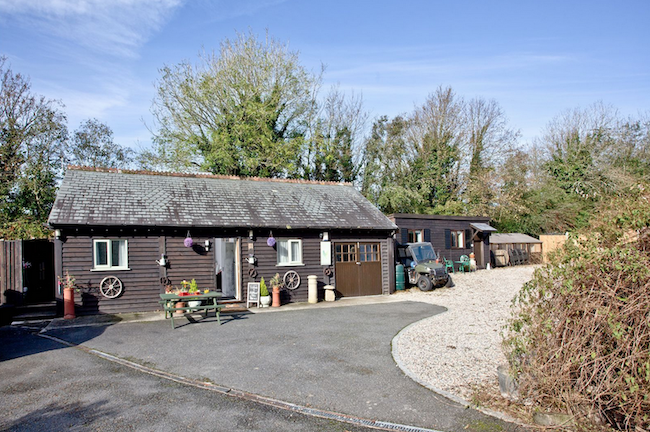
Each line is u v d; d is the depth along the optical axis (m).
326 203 19.22
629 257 4.82
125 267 13.78
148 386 6.84
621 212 5.23
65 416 5.70
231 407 6.01
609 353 5.02
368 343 9.59
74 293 13.06
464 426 5.39
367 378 7.21
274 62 29.59
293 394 6.50
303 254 16.94
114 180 16.12
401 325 11.59
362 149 34.94
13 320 12.46
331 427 5.39
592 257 5.10
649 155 34.53
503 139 37.34
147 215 14.33
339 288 17.67
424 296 17.56
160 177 17.47
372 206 20.33
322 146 30.80
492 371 7.41
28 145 24.33
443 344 9.37
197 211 15.48
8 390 6.68
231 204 16.73
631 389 4.63
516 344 5.81
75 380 7.13
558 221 34.72
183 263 14.62
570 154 36.22
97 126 30.28
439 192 35.38
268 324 11.86
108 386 6.84
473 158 37.44
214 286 15.03
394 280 18.92
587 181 34.44
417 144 37.12
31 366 7.94
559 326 5.27
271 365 7.96
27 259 14.64
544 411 5.41
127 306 13.72
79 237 13.27
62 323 12.03
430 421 5.54
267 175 27.69
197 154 28.09
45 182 24.34
